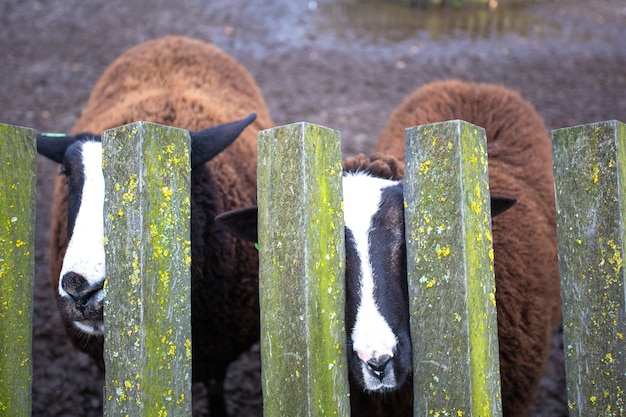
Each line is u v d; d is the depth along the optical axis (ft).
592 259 1.69
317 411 1.69
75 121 6.59
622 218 1.66
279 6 11.23
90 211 2.58
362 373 2.13
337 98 7.50
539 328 2.85
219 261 3.15
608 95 7.25
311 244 1.70
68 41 8.71
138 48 4.70
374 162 2.72
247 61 8.62
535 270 2.91
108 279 1.81
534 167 3.42
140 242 1.72
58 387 3.81
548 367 3.91
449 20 11.02
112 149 1.79
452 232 1.68
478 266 1.73
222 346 3.30
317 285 1.71
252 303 3.28
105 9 10.12
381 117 6.95
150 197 1.76
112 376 1.78
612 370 1.65
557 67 8.36
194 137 2.97
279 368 1.72
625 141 1.71
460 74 8.23
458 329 1.67
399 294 2.22
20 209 1.90
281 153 1.72
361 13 11.28
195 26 9.77
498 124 3.60
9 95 7.07
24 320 1.90
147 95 3.82
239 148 3.64
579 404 1.71
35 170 1.94
